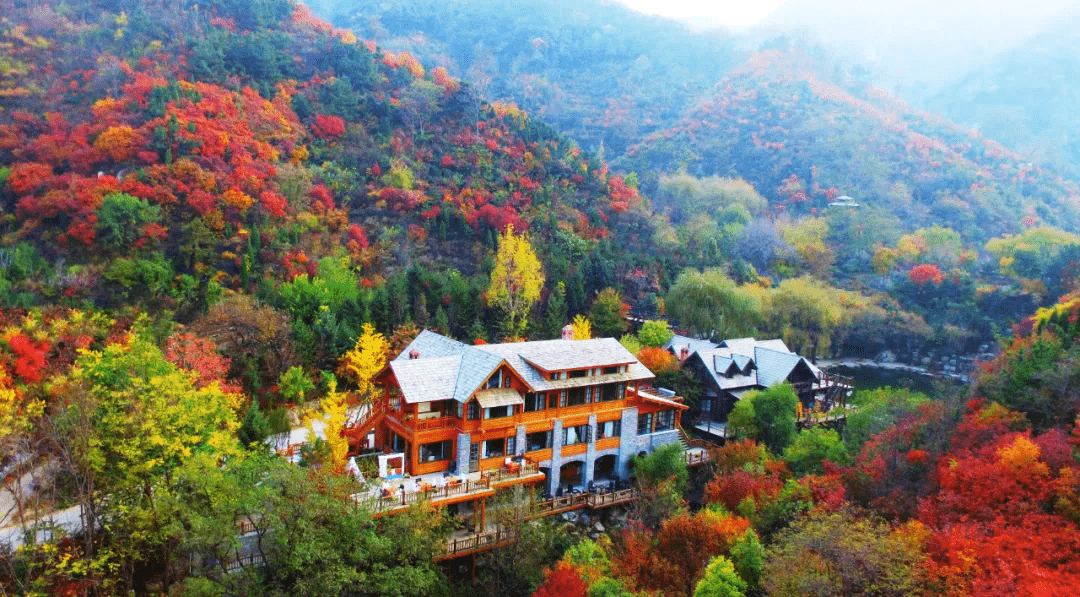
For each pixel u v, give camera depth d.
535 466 43.56
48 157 88.50
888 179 177.75
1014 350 48.09
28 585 27.34
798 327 100.62
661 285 96.19
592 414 47.31
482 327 69.88
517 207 106.12
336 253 85.38
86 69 108.19
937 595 24.16
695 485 48.88
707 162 196.00
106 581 28.50
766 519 36.31
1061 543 24.59
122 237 76.06
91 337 47.28
